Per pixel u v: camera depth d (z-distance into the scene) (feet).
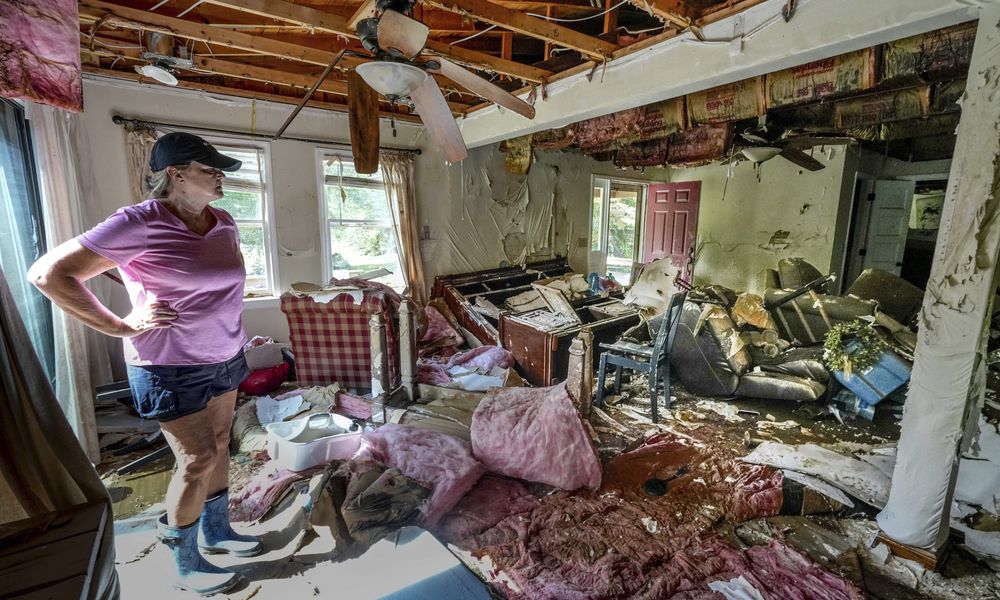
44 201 8.20
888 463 8.54
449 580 5.79
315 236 14.89
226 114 13.01
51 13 4.17
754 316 13.26
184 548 5.33
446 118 7.27
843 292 18.52
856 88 7.66
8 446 3.68
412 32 5.41
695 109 10.25
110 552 3.77
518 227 19.19
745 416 10.99
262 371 12.13
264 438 9.23
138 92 11.82
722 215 20.56
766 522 7.02
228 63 10.77
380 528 6.63
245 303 13.73
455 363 13.41
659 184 21.59
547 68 10.97
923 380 5.82
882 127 12.51
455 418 9.62
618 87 9.58
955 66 6.63
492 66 10.30
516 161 15.94
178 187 4.77
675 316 10.71
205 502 5.93
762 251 19.12
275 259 14.25
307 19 7.70
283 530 6.71
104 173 11.59
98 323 4.31
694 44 8.02
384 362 10.14
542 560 6.14
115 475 8.29
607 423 10.12
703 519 6.97
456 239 17.72
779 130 11.87
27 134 7.93
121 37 9.79
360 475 7.57
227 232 5.32
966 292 5.32
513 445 7.94
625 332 13.50
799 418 10.87
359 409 10.56
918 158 18.17
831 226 16.88
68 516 3.71
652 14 7.40
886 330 11.48
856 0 5.98
